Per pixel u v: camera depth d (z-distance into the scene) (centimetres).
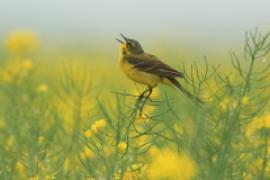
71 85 1748
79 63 3634
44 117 1505
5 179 1383
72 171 1385
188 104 1249
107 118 1272
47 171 1355
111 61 4169
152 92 1644
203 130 1141
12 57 2733
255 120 1309
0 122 1720
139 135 1275
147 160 1353
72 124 1664
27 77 2084
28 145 1409
